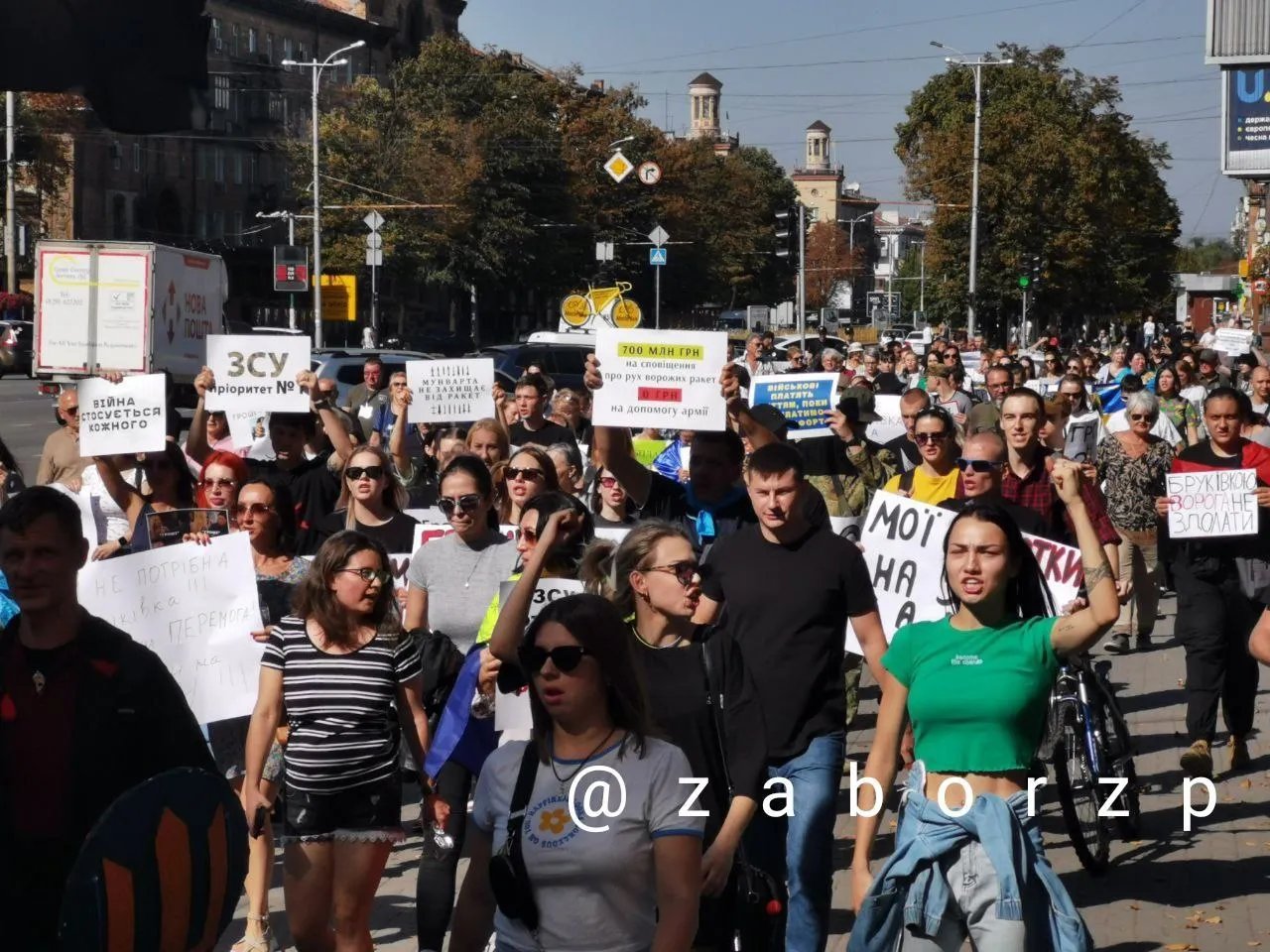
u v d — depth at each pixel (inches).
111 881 158.4
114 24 257.8
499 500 371.6
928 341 2223.2
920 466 419.2
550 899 177.5
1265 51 1285.7
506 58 3043.8
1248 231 3036.4
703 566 266.5
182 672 306.7
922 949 212.2
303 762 257.4
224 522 343.0
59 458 483.2
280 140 2940.5
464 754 271.9
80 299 1068.5
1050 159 2679.6
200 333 1198.3
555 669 177.2
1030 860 211.3
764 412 366.6
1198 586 399.2
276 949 298.8
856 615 261.7
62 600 194.5
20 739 193.0
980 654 213.8
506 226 2844.5
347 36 3565.5
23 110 2495.1
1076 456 738.8
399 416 533.6
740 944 205.3
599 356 329.4
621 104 3344.0
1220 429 405.4
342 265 2642.7
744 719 212.7
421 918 265.9
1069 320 3184.1
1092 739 341.1
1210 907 314.8
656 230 2047.2
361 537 261.1
